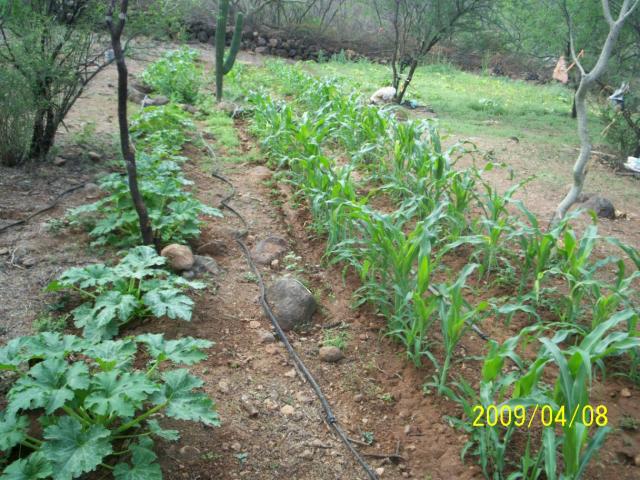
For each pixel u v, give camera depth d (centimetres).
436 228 464
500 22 1673
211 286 411
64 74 575
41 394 233
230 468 266
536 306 412
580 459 254
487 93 1555
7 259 411
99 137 708
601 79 1188
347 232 492
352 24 2109
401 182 564
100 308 351
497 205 448
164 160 615
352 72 1672
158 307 324
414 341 358
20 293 373
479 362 354
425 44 1255
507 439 263
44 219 480
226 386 318
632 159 837
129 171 397
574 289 371
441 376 316
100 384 241
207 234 492
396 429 303
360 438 296
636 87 1214
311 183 515
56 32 577
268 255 466
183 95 1003
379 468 277
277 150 697
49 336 272
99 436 226
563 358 227
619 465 284
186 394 258
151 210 461
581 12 1003
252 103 987
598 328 251
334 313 400
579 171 484
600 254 524
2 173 563
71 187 554
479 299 427
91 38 616
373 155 674
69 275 339
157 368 321
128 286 360
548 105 1468
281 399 316
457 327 303
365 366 349
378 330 382
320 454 283
